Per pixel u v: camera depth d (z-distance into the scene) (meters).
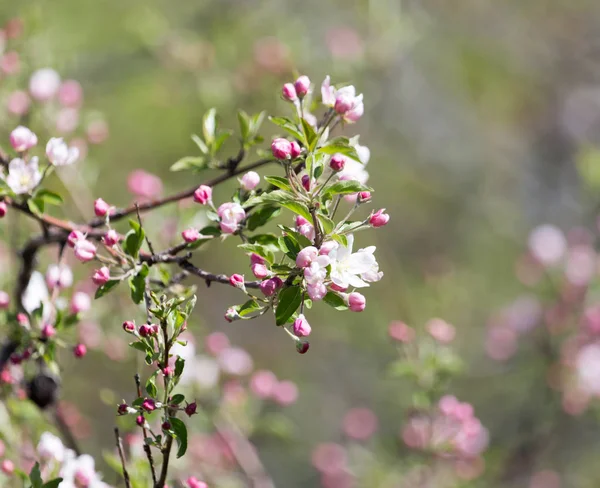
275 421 7.47
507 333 9.91
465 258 13.95
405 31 10.98
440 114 15.06
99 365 9.19
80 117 7.20
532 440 9.84
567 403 9.41
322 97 3.93
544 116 16.16
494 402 10.40
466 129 15.36
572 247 10.29
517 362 10.07
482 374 10.66
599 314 9.42
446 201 14.48
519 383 10.05
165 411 3.59
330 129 3.84
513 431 10.06
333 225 3.39
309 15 11.84
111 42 11.27
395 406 10.46
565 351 9.48
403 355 6.78
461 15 15.77
